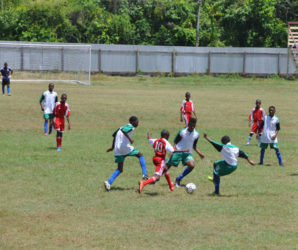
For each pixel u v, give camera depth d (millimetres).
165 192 11930
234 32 72250
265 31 70750
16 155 16000
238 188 12492
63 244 8148
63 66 57062
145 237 8547
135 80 54719
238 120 26672
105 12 71375
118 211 10109
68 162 15219
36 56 56281
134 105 31672
